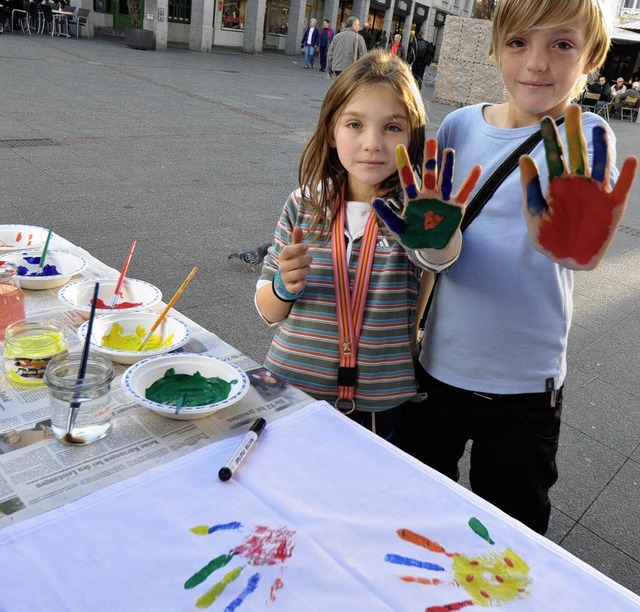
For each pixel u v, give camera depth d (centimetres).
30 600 88
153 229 487
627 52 2711
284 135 912
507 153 151
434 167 119
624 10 2625
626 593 99
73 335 163
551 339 153
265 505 110
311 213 166
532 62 135
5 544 97
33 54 1362
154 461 119
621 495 261
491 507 115
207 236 488
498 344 153
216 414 136
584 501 255
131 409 136
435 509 113
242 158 749
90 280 188
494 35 143
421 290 180
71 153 666
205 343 168
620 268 552
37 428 126
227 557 98
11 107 838
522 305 149
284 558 99
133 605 89
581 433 301
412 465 124
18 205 497
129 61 1481
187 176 642
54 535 99
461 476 261
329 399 163
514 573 100
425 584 97
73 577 92
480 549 105
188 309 372
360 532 106
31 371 140
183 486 112
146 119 888
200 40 1995
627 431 307
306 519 107
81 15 1881
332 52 1389
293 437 130
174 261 435
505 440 160
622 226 691
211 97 1146
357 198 167
